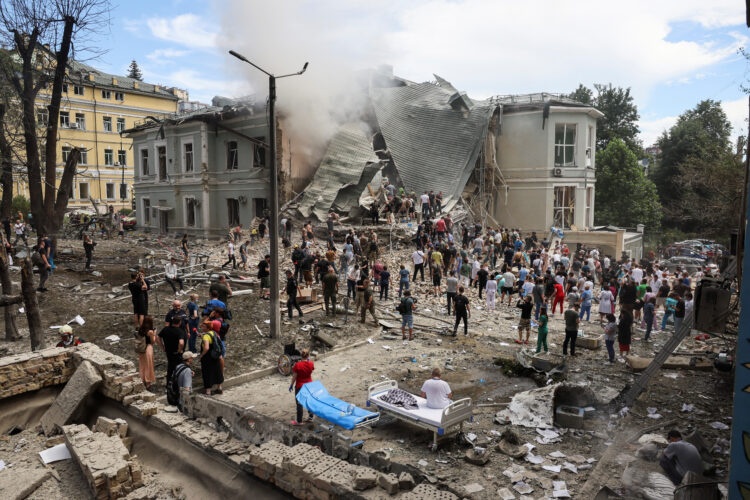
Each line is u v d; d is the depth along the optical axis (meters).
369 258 23.48
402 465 6.22
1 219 22.33
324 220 30.77
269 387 11.41
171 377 9.52
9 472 7.62
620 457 7.87
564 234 34.94
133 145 41.75
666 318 18.05
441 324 17.31
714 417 9.70
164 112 61.25
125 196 58.12
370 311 16.64
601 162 51.59
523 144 36.56
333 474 5.98
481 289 21.56
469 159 34.00
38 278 20.25
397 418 9.13
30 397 10.23
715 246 37.09
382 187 32.66
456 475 7.55
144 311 13.64
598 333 17.06
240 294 19.30
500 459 8.08
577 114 35.69
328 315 17.09
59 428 9.12
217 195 36.12
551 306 21.36
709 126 57.41
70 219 40.06
